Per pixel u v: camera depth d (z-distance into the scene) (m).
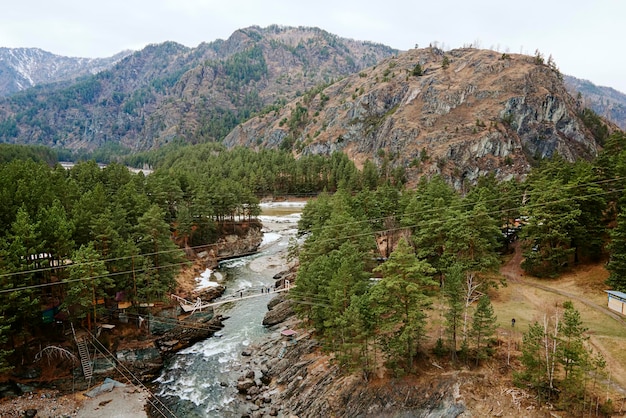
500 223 72.12
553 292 56.81
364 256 61.66
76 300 50.09
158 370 52.62
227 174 187.25
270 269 91.25
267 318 64.75
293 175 186.62
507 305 53.78
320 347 51.94
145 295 59.59
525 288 59.00
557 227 58.97
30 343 50.62
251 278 85.44
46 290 55.12
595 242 58.84
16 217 53.62
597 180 63.44
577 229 58.56
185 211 87.88
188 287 75.75
